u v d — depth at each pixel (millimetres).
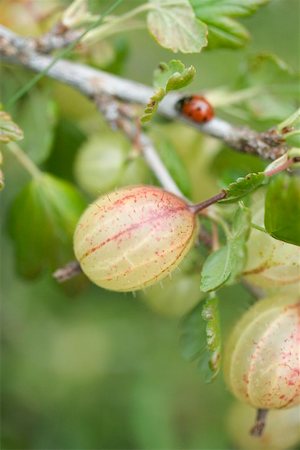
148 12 302
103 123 365
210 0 303
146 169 345
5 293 463
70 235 333
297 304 287
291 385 282
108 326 481
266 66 334
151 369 471
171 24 299
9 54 322
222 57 482
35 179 332
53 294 471
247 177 270
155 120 342
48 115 340
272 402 284
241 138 301
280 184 280
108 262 273
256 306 289
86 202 336
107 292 480
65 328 478
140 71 488
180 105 310
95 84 326
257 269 286
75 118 360
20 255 341
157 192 276
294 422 370
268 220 277
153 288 336
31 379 459
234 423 399
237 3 304
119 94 326
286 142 291
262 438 375
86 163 350
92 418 457
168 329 484
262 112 338
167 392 467
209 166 350
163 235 272
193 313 303
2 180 281
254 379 282
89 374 468
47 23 343
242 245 274
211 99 337
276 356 281
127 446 453
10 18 340
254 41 486
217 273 271
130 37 480
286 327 283
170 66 284
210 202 275
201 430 460
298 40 489
